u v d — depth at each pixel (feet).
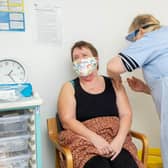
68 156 5.11
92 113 5.86
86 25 6.85
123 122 5.87
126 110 6.04
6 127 5.14
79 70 5.96
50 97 6.70
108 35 7.11
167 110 5.52
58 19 6.56
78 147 5.38
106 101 5.99
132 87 6.80
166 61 5.48
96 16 6.93
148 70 5.73
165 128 5.60
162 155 5.79
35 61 6.47
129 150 5.61
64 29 6.65
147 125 7.76
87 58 5.95
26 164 5.24
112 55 7.21
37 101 4.92
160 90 5.62
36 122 5.01
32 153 5.12
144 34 5.75
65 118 5.75
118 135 5.62
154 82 5.70
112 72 5.60
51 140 6.31
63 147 5.45
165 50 5.51
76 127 5.59
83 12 6.78
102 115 5.90
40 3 6.35
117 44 7.22
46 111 6.70
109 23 7.08
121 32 7.22
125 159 5.35
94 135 5.45
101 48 7.09
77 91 5.96
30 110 5.06
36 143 5.07
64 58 6.73
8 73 6.06
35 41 6.41
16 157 5.12
